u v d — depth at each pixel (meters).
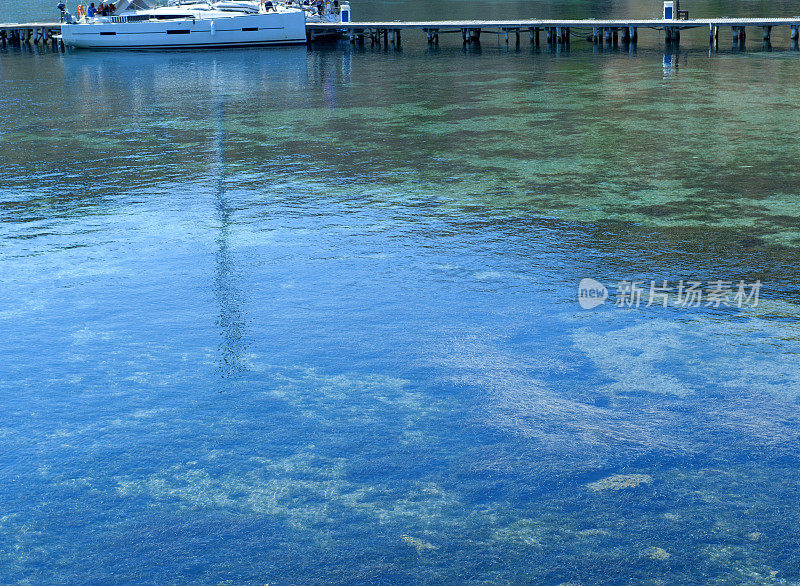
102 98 26.27
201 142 18.61
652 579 5.26
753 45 36.16
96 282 10.20
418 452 6.66
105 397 7.58
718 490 6.09
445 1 72.56
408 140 18.03
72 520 5.95
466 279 10.05
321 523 5.88
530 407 7.24
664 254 10.64
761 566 5.34
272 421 7.16
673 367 7.83
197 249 11.32
